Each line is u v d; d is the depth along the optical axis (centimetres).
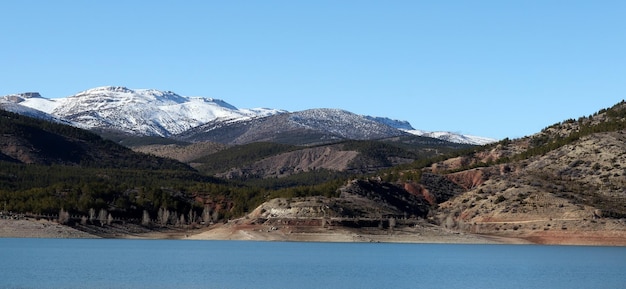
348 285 19838
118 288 18350
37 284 18712
